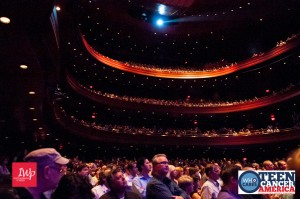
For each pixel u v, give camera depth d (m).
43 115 15.30
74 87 22.22
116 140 26.23
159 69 31.53
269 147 27.12
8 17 5.95
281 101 24.86
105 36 30.28
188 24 29.75
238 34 30.27
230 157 30.17
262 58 26.33
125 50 32.91
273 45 29.62
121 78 30.48
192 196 5.92
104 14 26.61
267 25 28.25
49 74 10.79
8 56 7.52
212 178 5.36
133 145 28.22
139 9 27.36
